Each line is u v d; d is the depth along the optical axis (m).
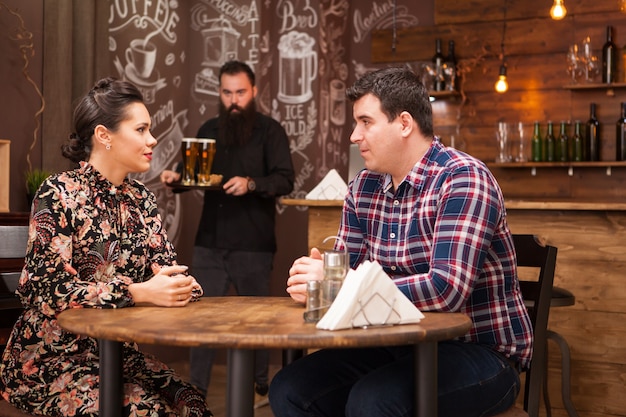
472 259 1.98
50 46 4.15
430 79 5.95
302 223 5.54
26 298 2.13
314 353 2.24
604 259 3.57
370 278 1.68
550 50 5.87
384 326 1.70
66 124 4.20
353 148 4.21
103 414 1.90
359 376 2.18
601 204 3.50
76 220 2.20
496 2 5.99
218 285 4.58
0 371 2.23
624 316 3.54
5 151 3.56
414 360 1.74
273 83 5.59
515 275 2.18
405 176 2.19
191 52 5.56
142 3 5.06
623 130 5.51
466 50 6.06
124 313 1.91
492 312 2.12
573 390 3.63
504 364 2.06
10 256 2.63
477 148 6.07
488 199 2.04
